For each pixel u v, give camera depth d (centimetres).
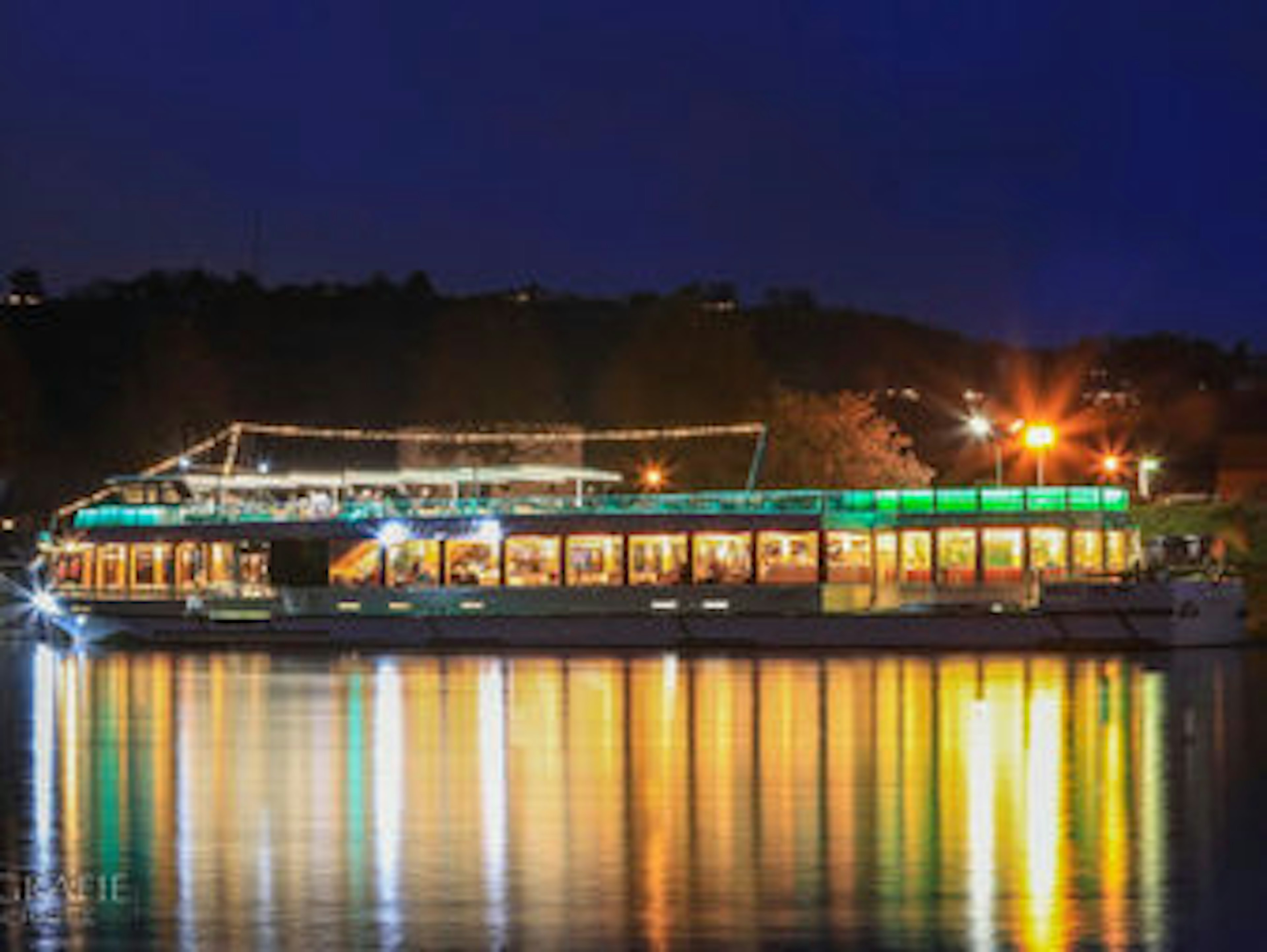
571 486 15850
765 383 19175
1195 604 11175
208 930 3616
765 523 11688
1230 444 18550
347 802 5003
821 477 16825
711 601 11675
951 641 11156
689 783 5312
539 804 4950
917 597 11569
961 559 11544
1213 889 3881
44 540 13425
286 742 6397
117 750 6175
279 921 3675
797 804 4922
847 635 11344
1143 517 13875
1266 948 3456
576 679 9094
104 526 12938
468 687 8612
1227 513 13888
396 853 4291
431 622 12094
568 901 3809
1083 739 6294
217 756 6000
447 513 12238
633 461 17950
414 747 6212
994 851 4266
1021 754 5912
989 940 3503
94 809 4916
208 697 8169
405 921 3669
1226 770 5528
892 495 11638
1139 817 4691
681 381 18675
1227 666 9725
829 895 3847
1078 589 11038
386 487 15375
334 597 12369
